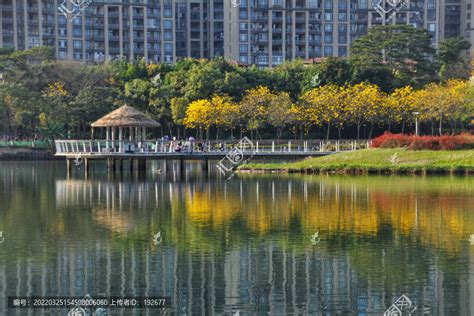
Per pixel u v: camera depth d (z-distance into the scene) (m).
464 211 64.00
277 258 47.81
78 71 166.50
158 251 49.97
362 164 100.50
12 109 147.50
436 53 192.75
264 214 63.81
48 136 148.00
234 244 51.72
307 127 153.88
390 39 177.38
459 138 105.44
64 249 50.84
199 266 46.22
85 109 147.38
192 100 153.00
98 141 104.50
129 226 58.81
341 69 166.25
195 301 40.22
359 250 49.50
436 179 89.56
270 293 41.22
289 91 165.00
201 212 65.50
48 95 150.50
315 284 42.50
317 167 101.75
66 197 77.69
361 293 40.97
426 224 58.00
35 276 44.59
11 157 147.12
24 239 54.09
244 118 146.25
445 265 45.59
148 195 78.62
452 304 39.19
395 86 168.25
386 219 60.44
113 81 166.88
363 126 159.62
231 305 39.62
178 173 108.00
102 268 46.03
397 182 86.81
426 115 143.62
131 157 103.94
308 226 57.75
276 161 123.12
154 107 153.00
